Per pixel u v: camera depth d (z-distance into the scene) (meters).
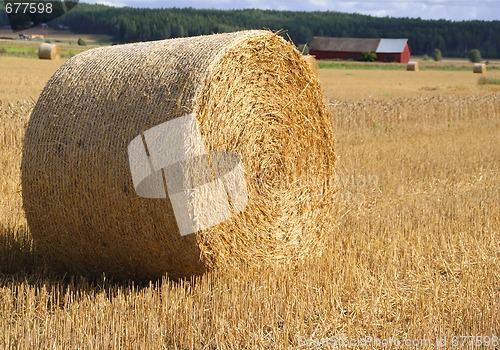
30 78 29.16
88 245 7.29
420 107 24.52
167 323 5.98
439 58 112.75
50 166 7.16
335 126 21.53
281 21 130.38
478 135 20.23
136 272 7.38
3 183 10.90
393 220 9.91
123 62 7.25
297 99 8.22
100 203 6.97
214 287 6.84
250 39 7.42
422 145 17.56
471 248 8.70
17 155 13.02
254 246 7.62
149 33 83.75
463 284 7.33
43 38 84.75
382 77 50.88
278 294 6.63
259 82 7.65
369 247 8.41
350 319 6.39
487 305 6.71
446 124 23.66
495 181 13.52
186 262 7.03
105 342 5.45
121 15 86.88
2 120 14.63
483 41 143.50
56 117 7.18
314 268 7.62
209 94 6.85
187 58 7.01
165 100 6.77
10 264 7.79
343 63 80.62
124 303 6.32
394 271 7.59
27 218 7.50
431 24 149.00
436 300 6.79
